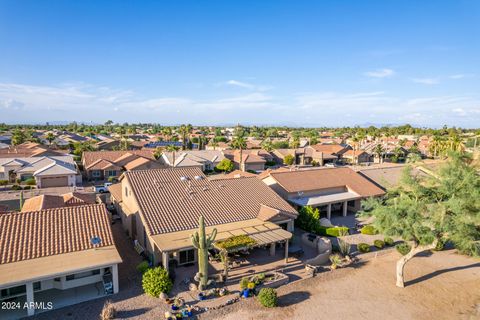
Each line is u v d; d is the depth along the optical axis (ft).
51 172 216.54
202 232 85.20
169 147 377.50
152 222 103.09
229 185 136.46
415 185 89.61
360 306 81.51
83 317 73.41
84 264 79.36
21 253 80.89
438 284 93.66
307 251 115.24
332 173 179.52
